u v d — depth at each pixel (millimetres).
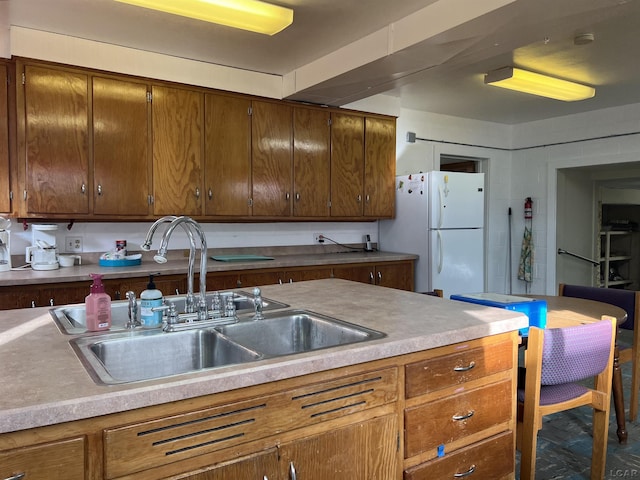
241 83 3777
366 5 2615
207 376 1056
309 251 4617
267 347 1668
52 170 3100
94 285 1492
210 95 3660
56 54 3072
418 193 4520
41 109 3053
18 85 2984
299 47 3297
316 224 4660
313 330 1674
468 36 2594
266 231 4375
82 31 3031
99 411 929
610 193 6359
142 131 3393
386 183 4684
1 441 859
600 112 5027
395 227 4812
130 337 1412
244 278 3557
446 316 1685
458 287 4516
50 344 1314
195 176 3611
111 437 951
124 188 3342
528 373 1867
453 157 5594
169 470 1019
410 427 1410
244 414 1108
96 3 2625
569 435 2689
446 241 4438
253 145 3867
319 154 4230
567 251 5609
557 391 2047
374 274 4270
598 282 6066
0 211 2979
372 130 4555
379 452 1342
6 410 858
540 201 5602
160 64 3434
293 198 4098
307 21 2844
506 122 5715
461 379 1530
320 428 1229
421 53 2861
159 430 1004
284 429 1168
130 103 3344
